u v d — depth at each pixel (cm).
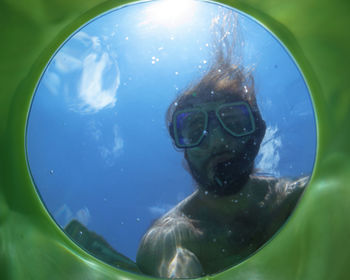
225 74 62
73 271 45
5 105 42
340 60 42
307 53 46
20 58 43
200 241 55
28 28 42
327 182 44
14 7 39
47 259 43
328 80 45
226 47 61
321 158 46
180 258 54
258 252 48
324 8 41
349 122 42
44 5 42
